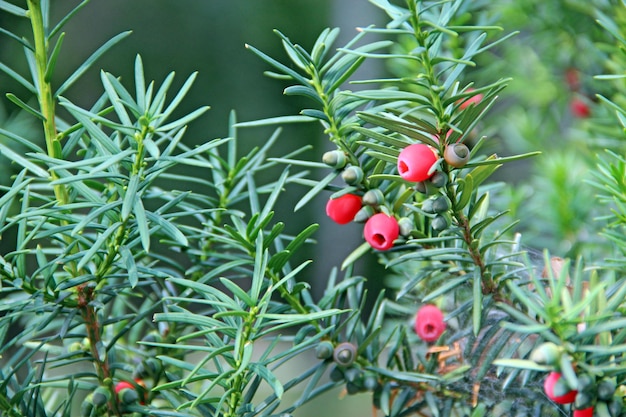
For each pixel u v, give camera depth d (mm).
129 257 614
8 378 623
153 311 659
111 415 635
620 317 609
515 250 659
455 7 617
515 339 640
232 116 675
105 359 636
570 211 747
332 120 629
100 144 624
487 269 627
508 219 746
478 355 635
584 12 782
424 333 646
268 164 674
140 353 659
